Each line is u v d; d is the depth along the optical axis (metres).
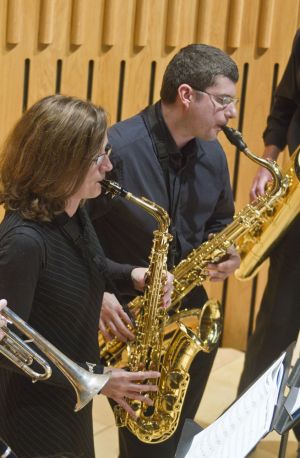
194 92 4.70
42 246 3.65
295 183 5.54
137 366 4.70
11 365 3.65
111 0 7.17
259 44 7.79
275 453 6.29
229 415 3.45
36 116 3.68
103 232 4.96
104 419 6.81
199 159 5.06
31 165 3.66
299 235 5.93
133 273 4.74
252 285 8.36
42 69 7.06
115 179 4.81
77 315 3.84
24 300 3.62
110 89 7.44
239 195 8.05
